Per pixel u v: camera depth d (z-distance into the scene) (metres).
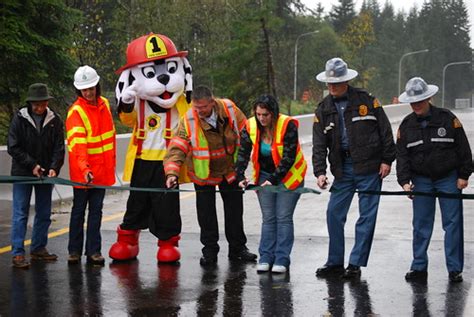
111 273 8.09
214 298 7.10
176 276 7.94
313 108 55.06
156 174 8.55
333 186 7.90
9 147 8.25
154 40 8.68
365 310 6.67
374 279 7.73
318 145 7.82
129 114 8.61
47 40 19.44
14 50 18.31
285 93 42.09
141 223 8.68
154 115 8.62
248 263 8.52
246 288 7.44
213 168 8.42
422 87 7.54
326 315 6.55
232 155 8.44
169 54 8.66
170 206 8.51
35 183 7.92
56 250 9.34
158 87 8.47
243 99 30.53
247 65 30.38
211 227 8.50
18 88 19.55
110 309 6.79
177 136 8.27
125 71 8.66
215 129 8.30
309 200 13.51
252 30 30.42
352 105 7.72
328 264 7.98
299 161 7.99
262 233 8.16
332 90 7.73
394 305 6.81
